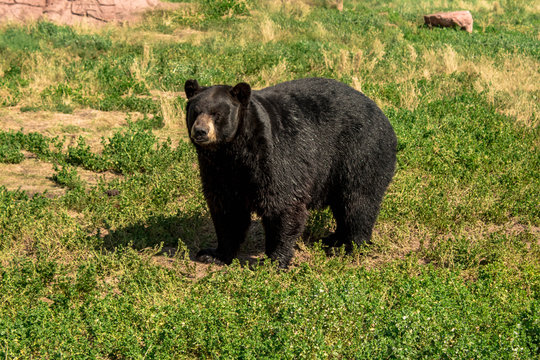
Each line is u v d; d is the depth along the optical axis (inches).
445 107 760.3
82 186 522.6
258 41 1211.9
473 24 1619.1
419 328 290.4
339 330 296.8
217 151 357.4
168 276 362.9
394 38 1305.4
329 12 1568.7
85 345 283.9
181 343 282.8
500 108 786.2
